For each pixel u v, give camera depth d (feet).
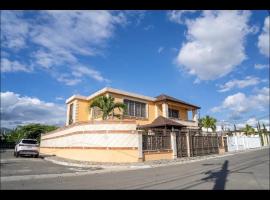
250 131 207.62
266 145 189.47
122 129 61.67
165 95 103.35
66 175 39.86
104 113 72.64
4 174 38.75
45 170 45.14
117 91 86.33
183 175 37.09
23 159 69.62
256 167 46.60
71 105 102.58
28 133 168.76
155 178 34.53
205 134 92.68
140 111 94.73
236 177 34.50
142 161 60.95
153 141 66.28
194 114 117.50
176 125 77.30
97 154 61.57
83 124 66.80
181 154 74.69
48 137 103.50
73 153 69.56
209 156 80.38
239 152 104.06
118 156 59.93
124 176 37.73
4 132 213.25
